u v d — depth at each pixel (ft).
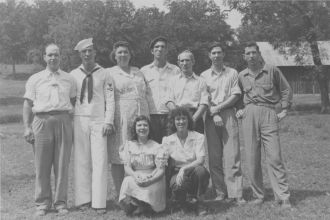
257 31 102.99
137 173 17.79
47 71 18.28
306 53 89.35
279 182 18.74
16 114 75.31
